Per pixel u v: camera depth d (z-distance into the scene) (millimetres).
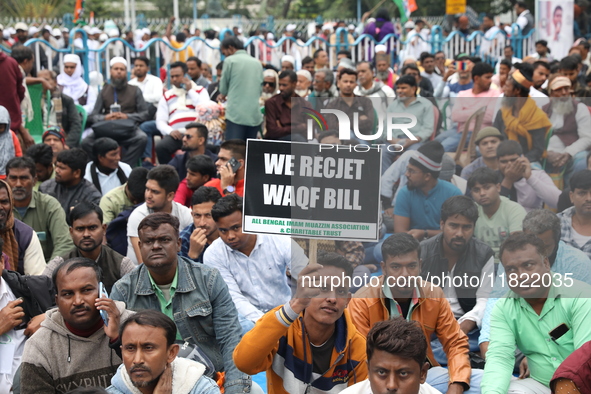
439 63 13656
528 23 16234
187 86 9547
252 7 35125
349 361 3434
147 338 3061
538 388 3621
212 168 6375
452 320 3869
